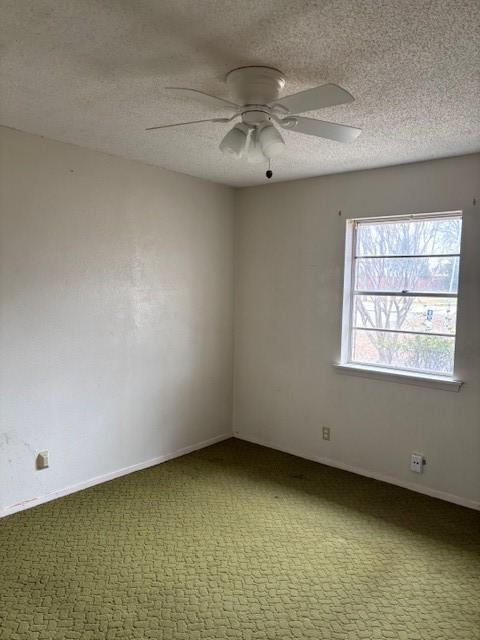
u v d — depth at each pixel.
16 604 2.20
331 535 2.84
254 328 4.36
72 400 3.28
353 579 2.43
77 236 3.21
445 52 1.78
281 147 1.92
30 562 2.51
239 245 4.40
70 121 2.66
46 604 2.20
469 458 3.20
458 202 3.16
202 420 4.28
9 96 2.29
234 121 2.56
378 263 3.65
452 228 3.28
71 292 3.21
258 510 3.14
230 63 1.91
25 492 3.07
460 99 2.22
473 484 3.20
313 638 2.02
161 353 3.86
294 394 4.11
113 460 3.58
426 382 3.33
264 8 1.52
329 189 3.78
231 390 4.55
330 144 2.92
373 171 3.54
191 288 4.05
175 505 3.18
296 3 1.49
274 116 2.01
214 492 3.39
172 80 2.09
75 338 3.26
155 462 3.88
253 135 2.04
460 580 2.43
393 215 3.46
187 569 2.48
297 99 1.79
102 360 3.44
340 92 1.72
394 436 3.54
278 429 4.25
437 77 2.00
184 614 2.15
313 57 1.84
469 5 1.48
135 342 3.65
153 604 2.21
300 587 2.36
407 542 2.78
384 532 2.88
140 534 2.81
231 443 4.42
